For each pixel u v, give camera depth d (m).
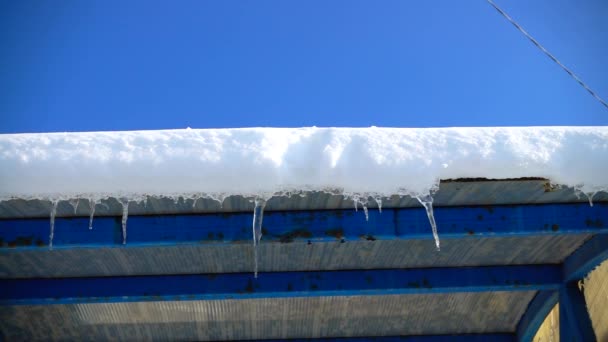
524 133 4.33
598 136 4.30
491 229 4.82
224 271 6.14
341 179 4.20
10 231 4.76
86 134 4.31
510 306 7.45
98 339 7.66
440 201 4.82
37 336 7.57
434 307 7.38
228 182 4.17
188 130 4.32
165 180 4.16
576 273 6.09
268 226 4.81
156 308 7.17
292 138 4.29
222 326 7.55
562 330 6.32
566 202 4.90
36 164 4.15
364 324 7.62
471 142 4.27
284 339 7.86
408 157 4.23
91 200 4.20
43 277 6.09
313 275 6.14
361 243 5.71
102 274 6.16
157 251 5.70
